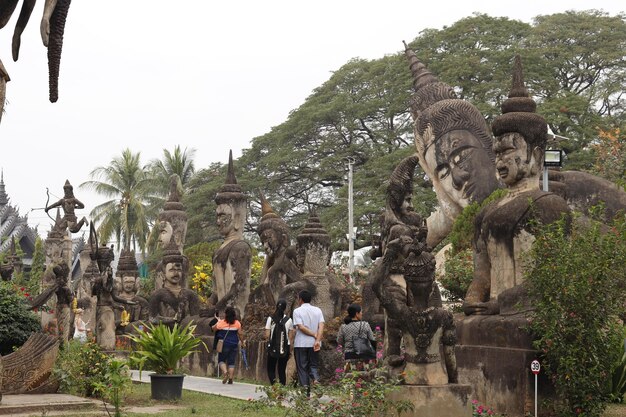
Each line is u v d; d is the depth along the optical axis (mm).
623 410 13539
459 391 11273
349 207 45094
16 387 14438
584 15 51969
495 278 15195
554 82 48406
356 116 52125
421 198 45656
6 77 12070
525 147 15281
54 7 11156
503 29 51500
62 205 36875
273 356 16203
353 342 14062
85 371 14898
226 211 23859
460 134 24453
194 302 24781
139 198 60344
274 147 55969
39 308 22984
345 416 10156
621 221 14156
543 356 13156
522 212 14734
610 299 12750
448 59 49312
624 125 46844
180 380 15164
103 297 21906
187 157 62500
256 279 27875
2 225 59438
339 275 26484
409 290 11789
